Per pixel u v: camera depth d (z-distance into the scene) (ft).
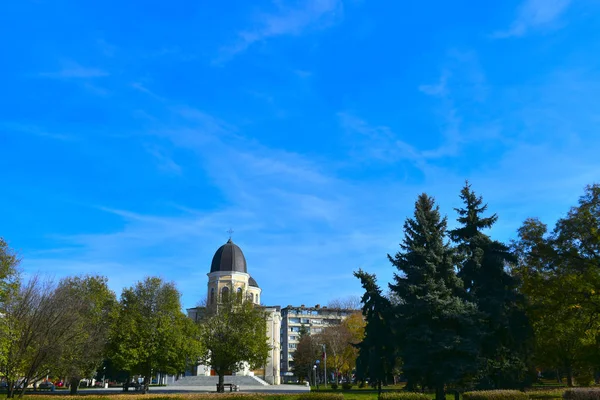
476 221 122.21
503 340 112.98
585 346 128.67
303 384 291.38
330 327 298.15
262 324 184.44
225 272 285.23
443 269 108.27
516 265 124.16
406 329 105.29
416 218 114.21
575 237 114.42
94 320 140.97
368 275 133.59
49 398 104.06
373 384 129.49
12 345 104.73
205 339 175.42
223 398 95.86
